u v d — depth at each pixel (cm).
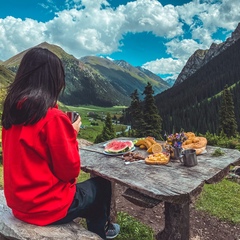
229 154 356
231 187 868
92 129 10756
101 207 262
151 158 327
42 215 204
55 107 199
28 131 182
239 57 16925
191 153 305
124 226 430
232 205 636
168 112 11906
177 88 17550
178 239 295
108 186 271
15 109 183
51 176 192
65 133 186
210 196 704
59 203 202
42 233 205
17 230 207
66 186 210
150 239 409
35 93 184
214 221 533
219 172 289
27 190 187
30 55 195
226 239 466
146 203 254
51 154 184
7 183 193
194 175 278
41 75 190
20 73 194
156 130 3738
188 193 238
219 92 12725
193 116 10000
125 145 386
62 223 225
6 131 198
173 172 290
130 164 326
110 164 332
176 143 335
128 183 262
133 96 3975
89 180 261
